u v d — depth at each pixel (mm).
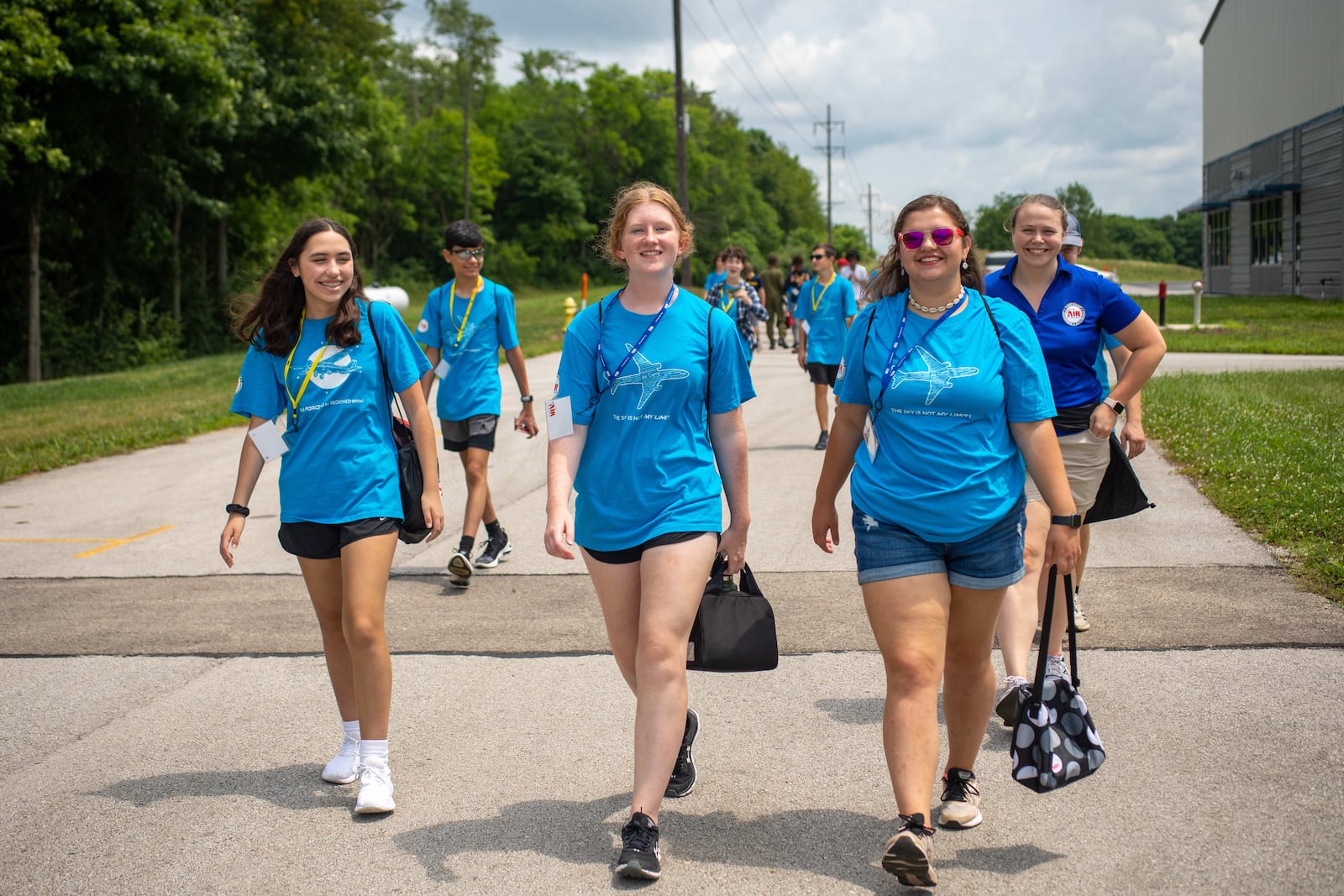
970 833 3525
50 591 7023
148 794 4043
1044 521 4430
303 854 3543
